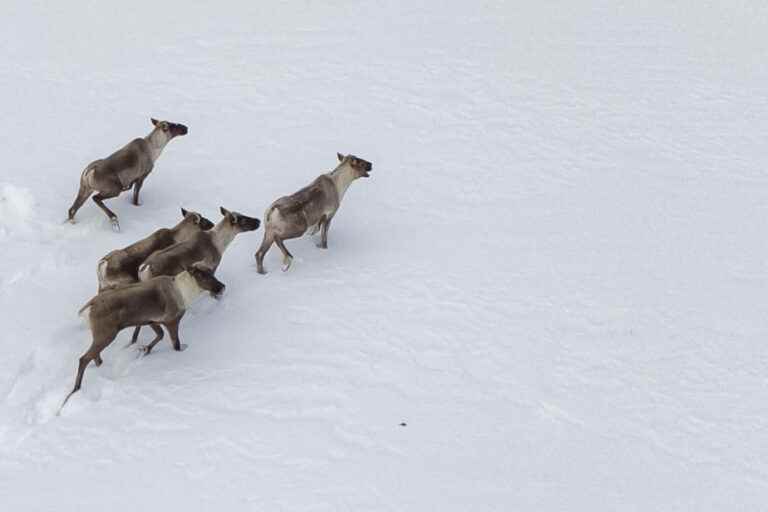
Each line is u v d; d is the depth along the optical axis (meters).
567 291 30.38
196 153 37.06
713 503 22.66
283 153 37.81
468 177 37.34
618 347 27.98
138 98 41.50
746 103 46.38
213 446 23.16
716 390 26.58
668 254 33.03
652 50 51.69
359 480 22.50
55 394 24.11
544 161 39.19
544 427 24.67
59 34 47.38
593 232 34.03
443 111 42.88
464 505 21.97
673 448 24.38
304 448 23.31
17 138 36.53
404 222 33.69
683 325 29.22
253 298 28.48
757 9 58.56
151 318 24.45
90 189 29.78
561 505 22.16
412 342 27.39
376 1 54.91
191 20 50.69
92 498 21.45
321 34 50.06
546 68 48.25
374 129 40.66
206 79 44.03
